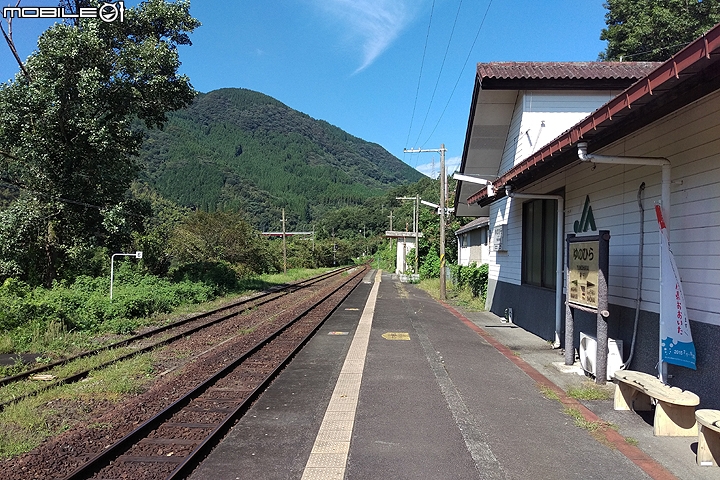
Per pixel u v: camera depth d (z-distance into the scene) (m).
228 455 4.54
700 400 5.00
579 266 7.23
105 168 19.03
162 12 20.52
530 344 9.83
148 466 4.38
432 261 34.53
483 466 4.20
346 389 6.62
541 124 11.94
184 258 30.19
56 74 17.50
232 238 35.03
